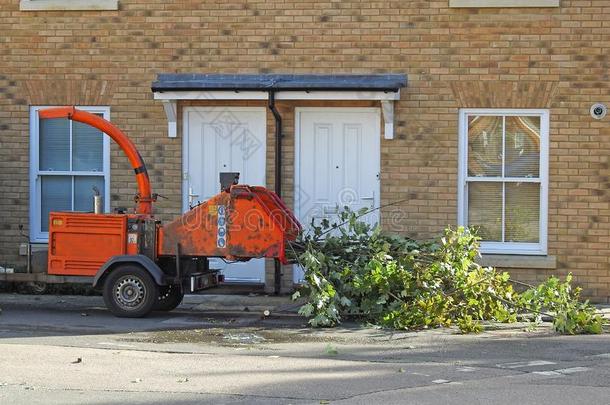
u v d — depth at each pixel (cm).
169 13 1686
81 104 1706
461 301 1398
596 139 1617
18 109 1716
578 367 1093
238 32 1678
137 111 1694
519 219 1653
